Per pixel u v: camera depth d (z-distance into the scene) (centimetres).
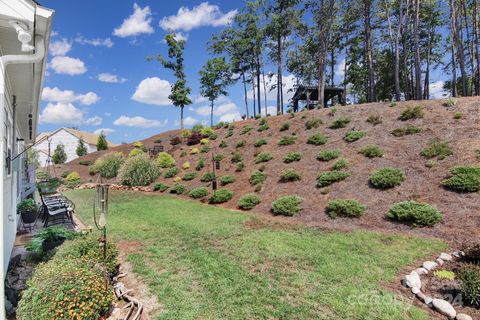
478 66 1862
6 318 337
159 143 2669
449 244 568
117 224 803
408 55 2595
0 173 311
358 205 777
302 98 2606
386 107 1383
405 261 499
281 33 2606
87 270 368
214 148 1891
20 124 884
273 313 354
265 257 530
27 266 477
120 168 1792
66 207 838
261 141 1568
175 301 385
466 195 710
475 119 1009
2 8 272
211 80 3153
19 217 788
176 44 2930
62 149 3591
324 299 383
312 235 661
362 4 2278
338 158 1105
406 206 703
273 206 899
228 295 398
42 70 396
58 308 300
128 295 399
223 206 1082
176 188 1423
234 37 3000
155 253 564
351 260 507
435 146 932
